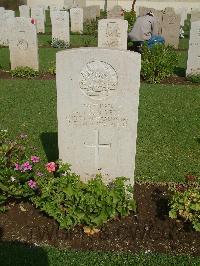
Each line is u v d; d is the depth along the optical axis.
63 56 1.28
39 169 1.66
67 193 1.30
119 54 1.26
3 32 4.63
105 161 1.43
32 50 3.32
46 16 7.74
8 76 3.30
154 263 1.17
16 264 1.15
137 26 3.95
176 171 1.72
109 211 1.30
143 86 3.06
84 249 1.23
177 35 4.68
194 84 3.17
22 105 2.55
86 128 1.38
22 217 1.37
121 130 1.37
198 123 2.30
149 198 1.50
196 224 1.29
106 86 1.31
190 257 1.20
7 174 1.35
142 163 1.78
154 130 2.17
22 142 1.85
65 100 1.34
